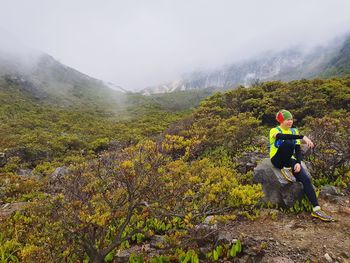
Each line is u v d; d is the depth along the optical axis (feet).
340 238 9.58
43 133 70.03
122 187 9.55
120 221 11.64
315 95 39.42
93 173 9.70
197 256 9.50
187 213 9.51
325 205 12.33
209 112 38.17
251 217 11.27
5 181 25.46
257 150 22.24
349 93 39.50
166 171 10.43
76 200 8.98
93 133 79.82
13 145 53.21
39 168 41.01
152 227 12.37
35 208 10.55
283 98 40.22
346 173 14.89
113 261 10.53
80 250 9.41
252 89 46.01
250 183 15.46
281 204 12.13
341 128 15.72
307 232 10.14
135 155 9.25
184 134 25.86
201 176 13.65
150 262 9.65
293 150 11.66
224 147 23.65
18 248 11.90
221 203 11.09
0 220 15.65
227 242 9.82
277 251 9.17
